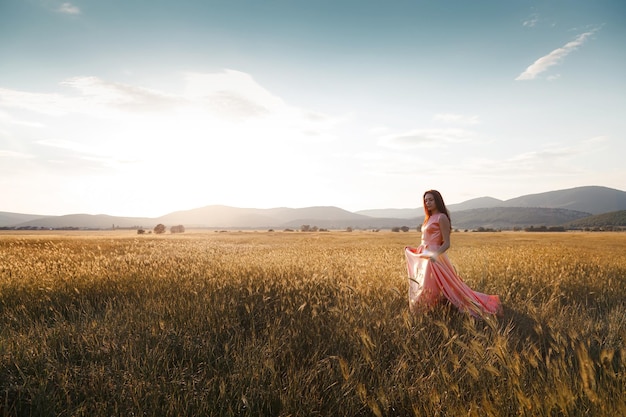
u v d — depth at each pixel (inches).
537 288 331.3
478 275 382.0
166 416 129.9
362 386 132.1
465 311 227.3
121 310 244.8
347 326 194.5
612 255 645.9
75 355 178.2
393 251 786.8
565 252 690.2
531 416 116.9
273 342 180.5
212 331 201.9
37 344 183.0
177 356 177.2
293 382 143.9
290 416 127.8
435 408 127.2
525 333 210.2
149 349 176.9
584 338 189.2
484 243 1307.8
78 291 285.0
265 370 153.8
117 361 163.8
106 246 828.0
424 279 245.9
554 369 139.4
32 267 399.5
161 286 310.8
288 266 424.8
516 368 136.0
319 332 195.8
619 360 161.6
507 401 128.9
